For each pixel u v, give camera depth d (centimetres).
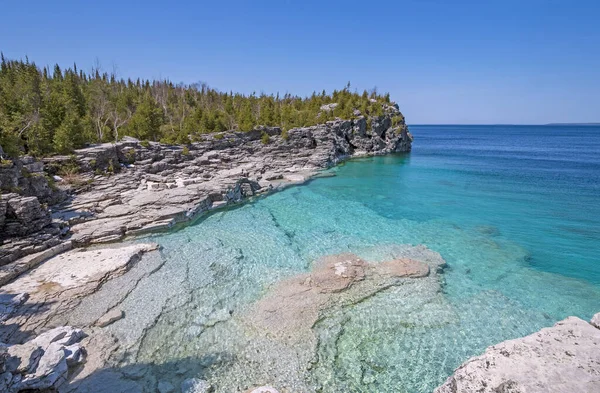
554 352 852
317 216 3919
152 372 1541
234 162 6241
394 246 3006
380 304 2095
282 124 8431
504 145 16075
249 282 2342
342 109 10550
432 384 1527
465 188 5588
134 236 3141
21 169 3041
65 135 4081
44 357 1443
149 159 5022
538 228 3569
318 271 2473
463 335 1844
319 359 1653
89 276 2269
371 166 8069
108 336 1750
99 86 8219
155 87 12162
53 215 3106
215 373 1550
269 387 1418
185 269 2508
